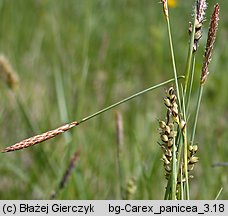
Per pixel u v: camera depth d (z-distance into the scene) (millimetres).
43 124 4930
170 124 2139
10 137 4844
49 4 7234
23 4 7199
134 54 6609
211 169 4238
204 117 5371
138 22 7266
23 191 4086
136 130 4902
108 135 4816
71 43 6570
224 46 6469
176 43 6906
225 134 4812
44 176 4137
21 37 6703
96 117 5227
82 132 4812
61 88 4805
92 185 4172
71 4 7340
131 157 4426
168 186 2207
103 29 6977
